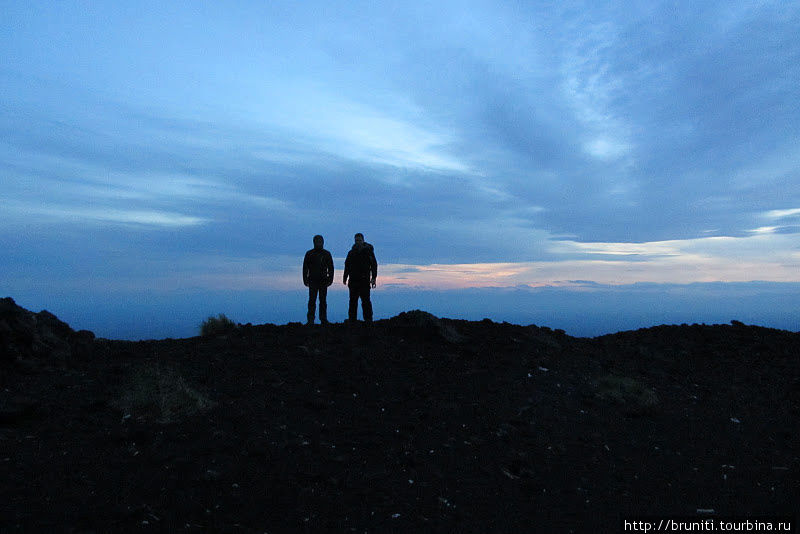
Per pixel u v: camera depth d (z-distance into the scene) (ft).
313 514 14.10
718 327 42.68
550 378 26.94
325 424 19.66
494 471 17.88
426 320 32.09
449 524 14.40
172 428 17.79
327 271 37.55
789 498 17.57
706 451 21.39
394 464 17.43
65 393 20.11
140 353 26.04
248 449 16.85
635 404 25.38
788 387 29.96
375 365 26.40
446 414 21.68
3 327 22.53
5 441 15.87
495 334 32.81
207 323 32.48
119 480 14.42
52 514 12.52
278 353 26.86
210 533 12.73
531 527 14.71
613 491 17.42
